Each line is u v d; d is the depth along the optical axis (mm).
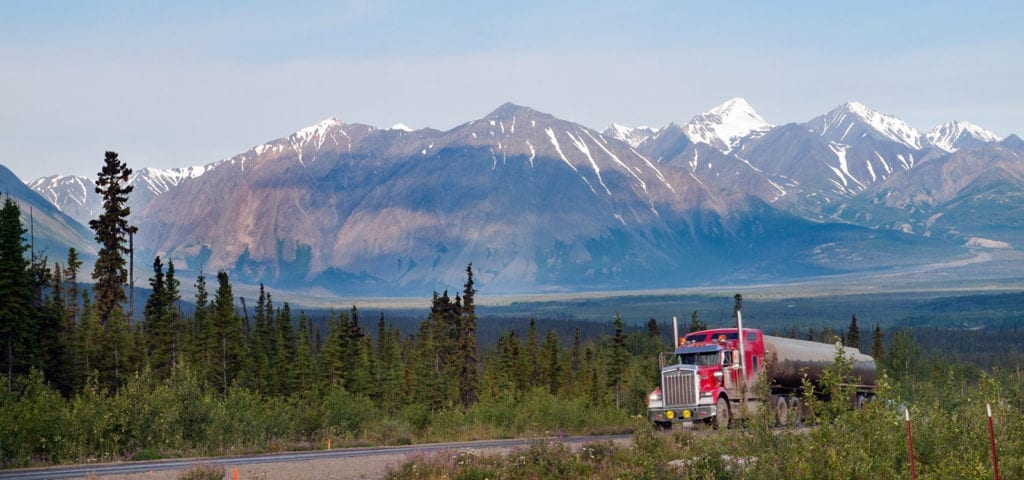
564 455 28953
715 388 42031
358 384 108812
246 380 101375
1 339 78875
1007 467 23812
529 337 141500
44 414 35812
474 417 51406
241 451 37125
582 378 120562
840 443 23125
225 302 101438
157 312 96750
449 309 128250
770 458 23719
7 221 80000
